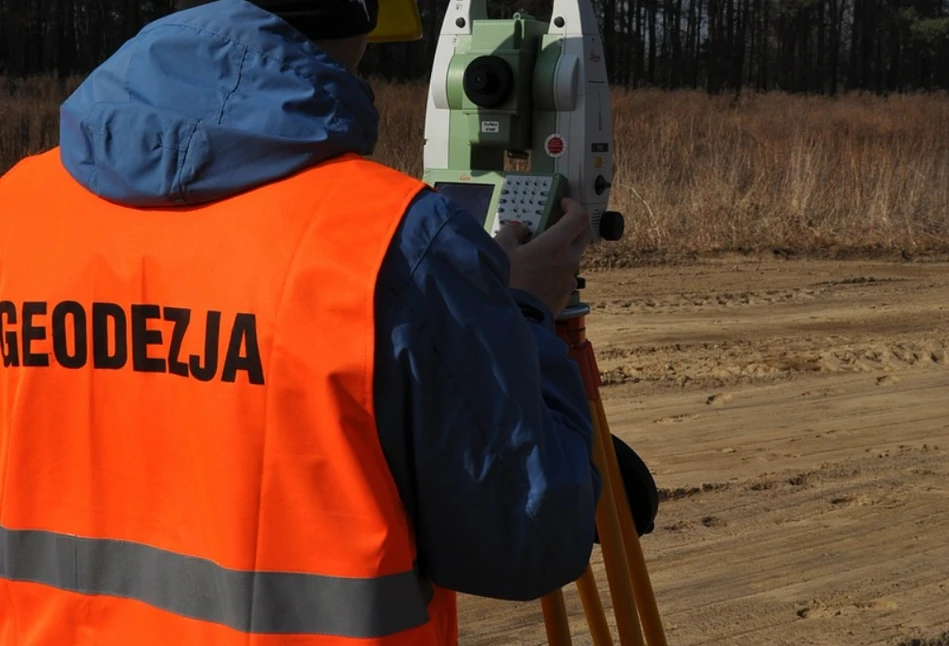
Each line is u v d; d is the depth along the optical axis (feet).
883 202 36.47
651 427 17.58
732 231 34.04
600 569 12.78
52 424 4.21
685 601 11.83
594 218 6.87
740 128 56.75
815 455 16.48
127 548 4.13
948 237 35.76
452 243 3.85
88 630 4.18
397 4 5.96
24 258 4.29
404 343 3.76
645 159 39.40
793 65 201.77
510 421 3.87
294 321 3.77
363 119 4.06
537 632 11.30
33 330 4.21
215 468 3.90
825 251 33.55
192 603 4.00
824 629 11.25
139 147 3.94
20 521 4.25
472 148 7.00
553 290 4.98
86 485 4.17
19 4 127.03
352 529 3.80
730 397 19.26
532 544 3.94
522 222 6.44
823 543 13.39
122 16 135.64
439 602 4.30
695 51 194.59
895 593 12.10
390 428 3.85
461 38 7.01
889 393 19.79
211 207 3.98
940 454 16.70
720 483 15.23
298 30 4.08
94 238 4.15
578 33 6.67
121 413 4.10
